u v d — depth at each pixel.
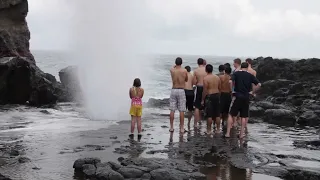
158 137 11.25
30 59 24.81
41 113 16.72
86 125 13.28
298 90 22.39
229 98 12.41
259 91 24.05
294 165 8.30
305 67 27.00
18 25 24.28
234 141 10.89
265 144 10.66
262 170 7.83
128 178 7.00
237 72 11.17
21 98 20.48
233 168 7.96
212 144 10.34
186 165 7.96
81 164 7.68
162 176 6.98
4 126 12.98
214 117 12.61
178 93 12.04
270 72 27.47
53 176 7.18
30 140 10.54
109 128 12.66
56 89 23.05
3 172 7.38
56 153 9.05
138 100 11.78
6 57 20.09
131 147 9.72
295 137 12.09
